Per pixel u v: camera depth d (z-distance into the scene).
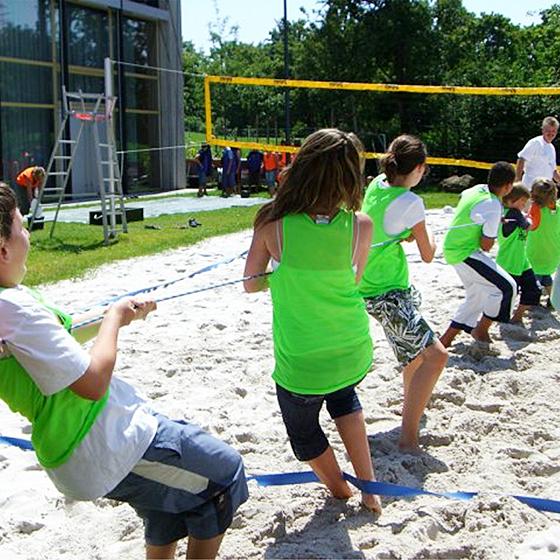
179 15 24.41
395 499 3.66
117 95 22.38
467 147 25.41
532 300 6.76
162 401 5.09
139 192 23.86
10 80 19.61
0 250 2.24
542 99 24.52
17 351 2.20
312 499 3.64
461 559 3.21
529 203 7.31
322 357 3.22
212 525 2.57
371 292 4.33
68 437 2.33
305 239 3.15
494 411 4.90
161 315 7.27
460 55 29.20
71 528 3.48
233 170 22.42
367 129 30.02
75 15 20.98
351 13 29.30
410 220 4.28
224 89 45.78
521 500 3.64
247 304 7.72
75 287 8.73
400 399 5.06
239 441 4.45
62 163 20.50
